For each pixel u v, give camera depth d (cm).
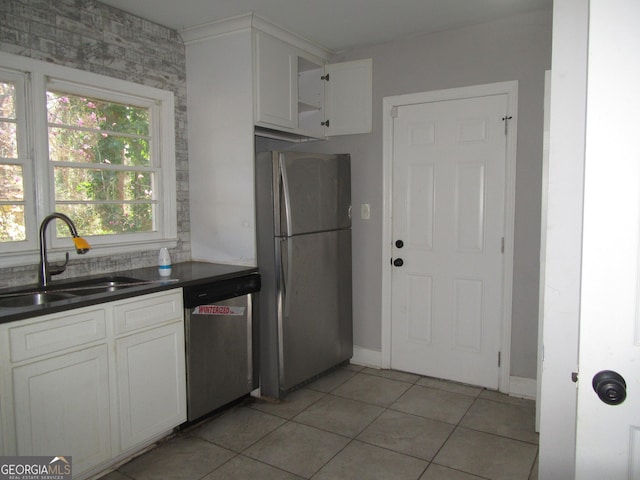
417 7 265
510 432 248
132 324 214
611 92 99
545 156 230
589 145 102
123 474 212
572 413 134
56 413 186
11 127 223
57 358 185
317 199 305
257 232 289
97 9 252
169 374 233
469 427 254
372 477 209
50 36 232
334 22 286
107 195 267
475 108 297
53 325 183
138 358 217
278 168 278
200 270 274
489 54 289
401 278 332
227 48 285
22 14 221
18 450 174
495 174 294
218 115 293
